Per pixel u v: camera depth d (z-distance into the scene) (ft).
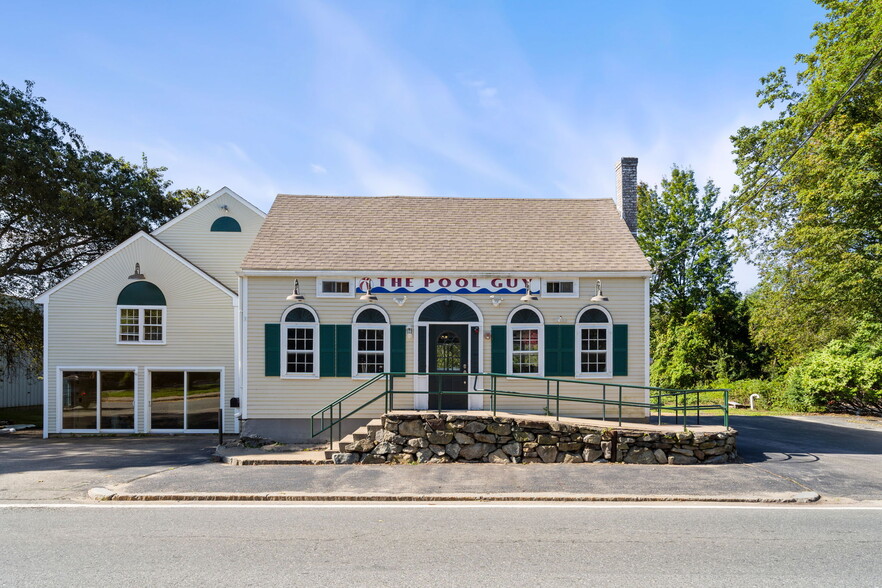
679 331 124.88
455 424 43.14
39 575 21.39
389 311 53.26
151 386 64.69
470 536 25.85
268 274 52.39
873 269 71.00
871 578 21.18
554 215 62.90
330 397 52.80
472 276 53.16
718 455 41.83
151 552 23.81
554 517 28.96
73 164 79.41
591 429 42.57
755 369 120.26
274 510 30.48
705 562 22.68
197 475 37.99
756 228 90.22
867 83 72.13
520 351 53.26
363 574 21.35
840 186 71.77
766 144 91.30
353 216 61.57
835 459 42.78
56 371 63.62
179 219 72.59
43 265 86.74
